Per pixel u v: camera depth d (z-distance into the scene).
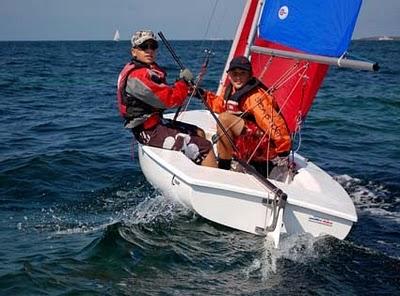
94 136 7.72
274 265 3.31
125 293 2.97
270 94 4.22
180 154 4.11
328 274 3.25
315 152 6.89
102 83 16.88
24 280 3.11
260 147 4.18
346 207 3.66
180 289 3.01
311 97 4.55
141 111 4.27
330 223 3.59
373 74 20.84
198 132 4.47
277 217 3.46
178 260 3.34
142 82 4.12
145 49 4.18
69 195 4.81
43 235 3.85
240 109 4.12
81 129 8.34
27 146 6.95
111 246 3.52
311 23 4.15
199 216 3.89
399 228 4.19
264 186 3.61
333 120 9.41
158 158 3.99
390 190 5.18
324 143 7.48
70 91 14.41
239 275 3.19
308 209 3.54
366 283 3.18
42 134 7.90
